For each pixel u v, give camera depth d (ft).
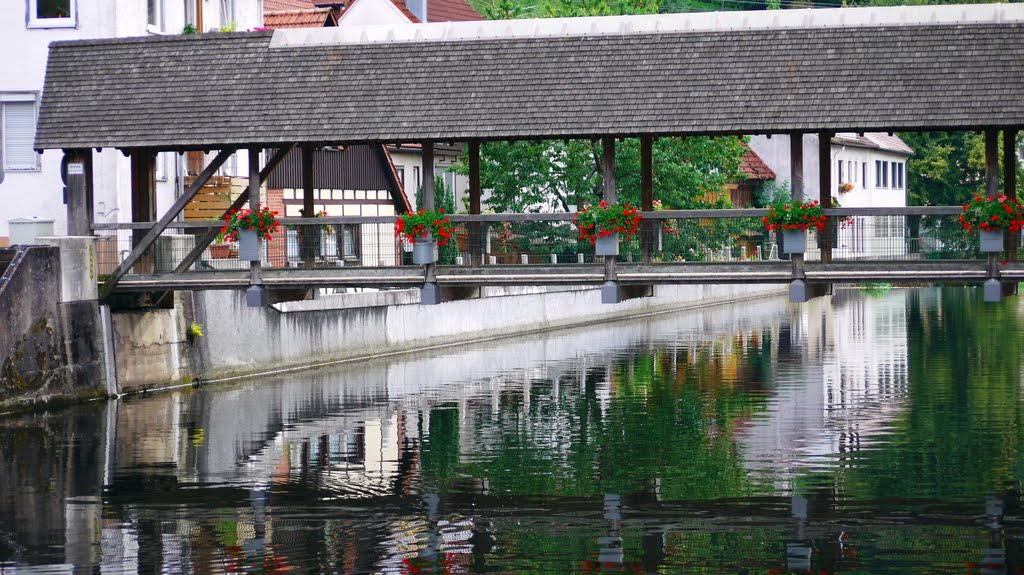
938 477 75.92
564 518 67.62
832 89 89.81
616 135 91.50
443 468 79.97
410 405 106.01
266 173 100.17
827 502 70.38
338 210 171.22
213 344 120.06
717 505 70.03
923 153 303.07
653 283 91.86
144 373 111.45
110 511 69.67
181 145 97.81
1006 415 96.63
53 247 101.09
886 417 96.89
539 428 94.43
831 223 92.94
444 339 157.17
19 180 130.31
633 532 64.90
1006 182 91.04
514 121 92.68
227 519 67.87
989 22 90.48
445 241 94.32
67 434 91.15
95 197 127.95
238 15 156.76
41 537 64.64
